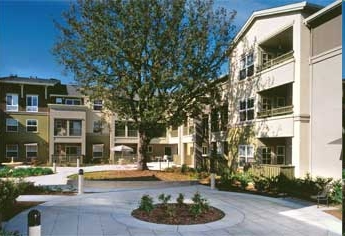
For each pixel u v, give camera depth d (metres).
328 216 11.32
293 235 9.11
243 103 24.16
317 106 18.03
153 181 18.81
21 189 13.12
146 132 24.27
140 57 21.34
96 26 21.38
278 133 19.95
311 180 16.08
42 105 40.25
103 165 37.09
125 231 9.16
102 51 21.06
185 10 21.72
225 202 13.77
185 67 21.42
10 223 9.70
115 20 21.31
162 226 9.66
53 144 39.19
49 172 25.78
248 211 12.04
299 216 11.31
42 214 11.02
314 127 18.19
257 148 21.91
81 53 22.17
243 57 24.31
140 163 24.61
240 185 18.92
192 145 35.38
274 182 17.19
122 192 16.33
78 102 42.28
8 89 39.06
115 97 22.28
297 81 18.70
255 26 22.77
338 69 16.75
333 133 16.88
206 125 30.64
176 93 22.22
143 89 20.64
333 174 16.70
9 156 38.56
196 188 18.09
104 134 42.88
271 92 22.47
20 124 39.19
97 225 9.74
